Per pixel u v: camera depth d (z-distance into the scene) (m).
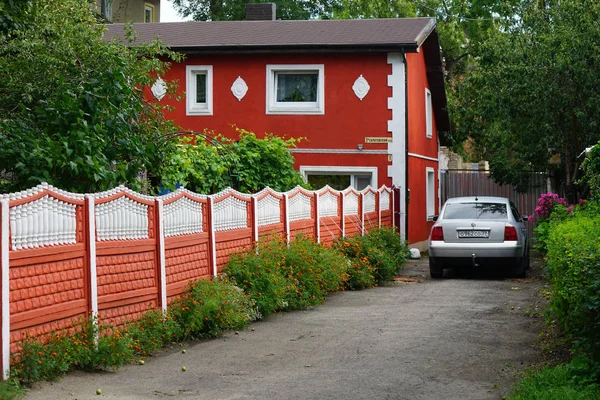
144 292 9.95
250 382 7.95
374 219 21.41
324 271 14.50
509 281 17.41
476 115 28.08
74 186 10.37
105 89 11.64
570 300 8.43
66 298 8.40
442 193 30.02
